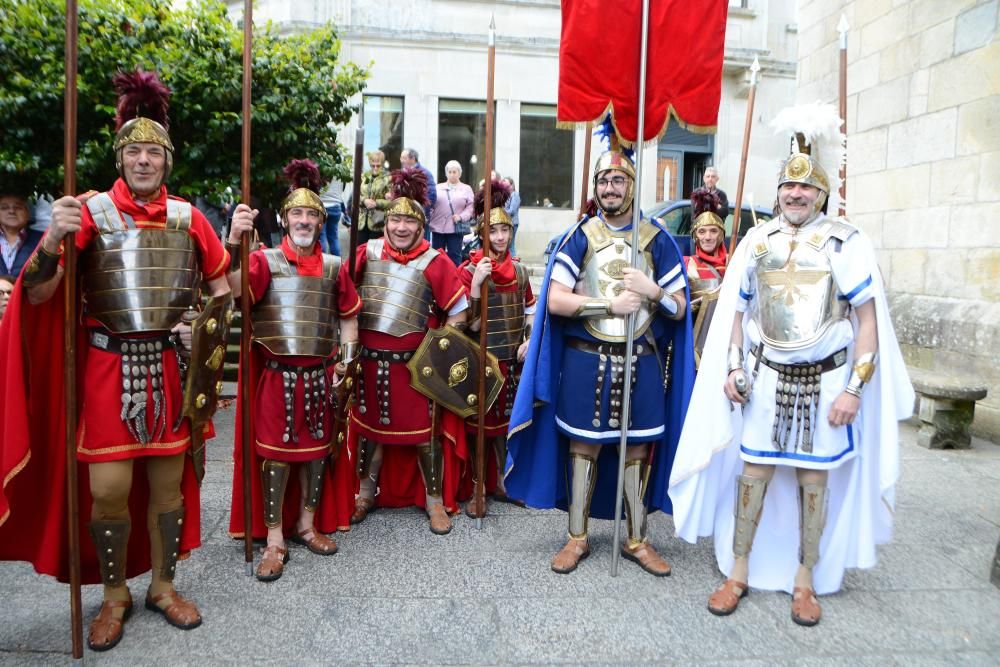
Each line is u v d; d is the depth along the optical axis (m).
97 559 2.65
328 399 3.16
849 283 2.64
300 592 2.81
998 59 5.05
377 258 3.48
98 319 2.30
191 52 4.46
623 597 2.82
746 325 2.89
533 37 11.67
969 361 5.23
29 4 4.04
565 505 3.34
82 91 4.10
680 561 3.19
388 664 2.34
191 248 2.42
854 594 2.88
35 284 2.18
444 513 3.53
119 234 2.29
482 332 3.44
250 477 2.94
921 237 5.80
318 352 3.04
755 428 2.76
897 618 2.68
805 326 2.63
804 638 2.54
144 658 2.34
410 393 3.46
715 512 3.05
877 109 6.27
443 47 11.45
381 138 11.55
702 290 4.25
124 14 4.31
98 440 2.33
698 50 3.01
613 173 2.94
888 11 6.12
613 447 3.36
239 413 3.20
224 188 4.66
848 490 2.81
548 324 3.06
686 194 12.80
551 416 3.15
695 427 2.91
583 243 3.05
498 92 11.67
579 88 3.04
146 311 2.31
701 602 2.80
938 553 3.26
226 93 4.48
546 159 12.09
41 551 2.47
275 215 5.84
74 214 2.12
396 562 3.11
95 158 4.21
